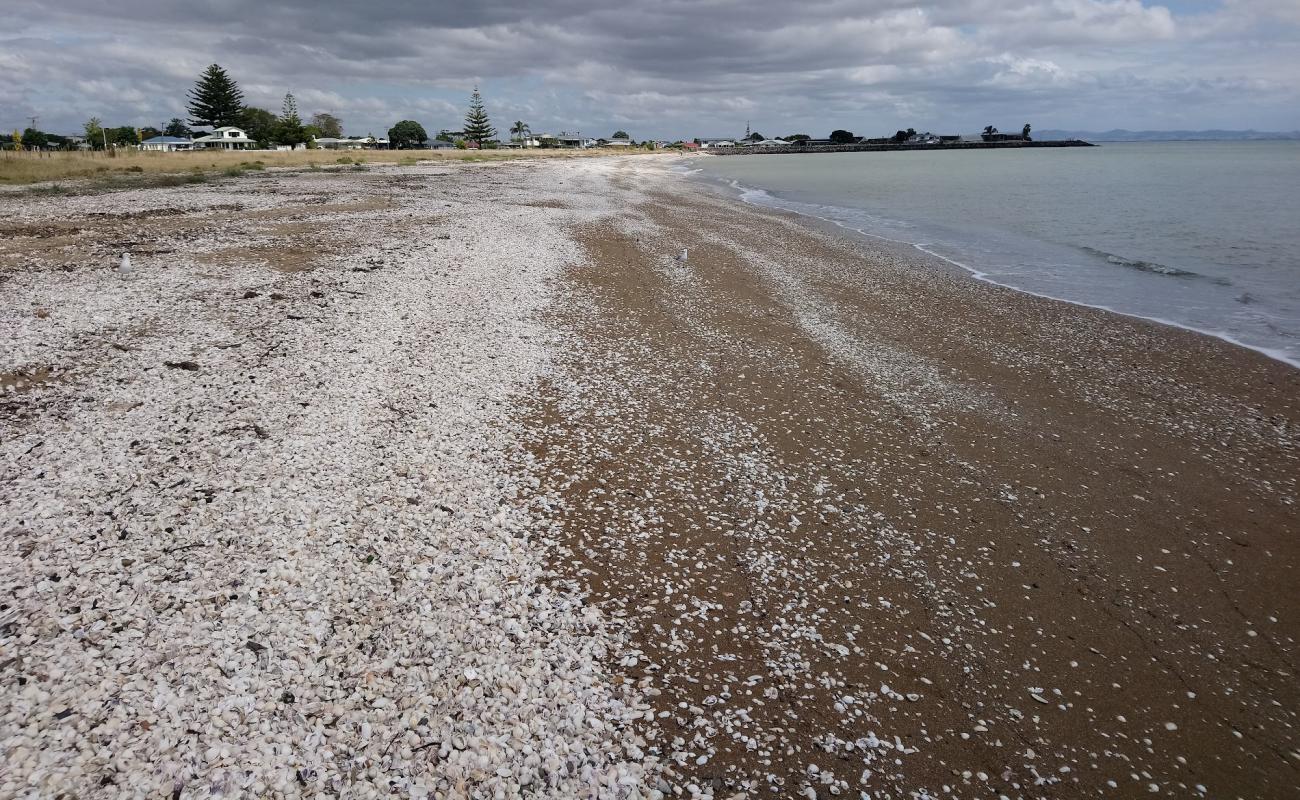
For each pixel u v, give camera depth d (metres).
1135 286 18.44
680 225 27.44
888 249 23.83
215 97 102.38
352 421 8.64
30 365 9.38
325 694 4.68
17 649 4.74
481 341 11.92
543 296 14.99
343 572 5.90
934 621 5.97
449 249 18.91
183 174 40.78
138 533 6.12
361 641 5.17
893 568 6.63
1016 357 12.69
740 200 41.53
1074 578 6.60
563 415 9.41
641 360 11.64
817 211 35.78
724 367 11.52
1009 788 4.51
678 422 9.42
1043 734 4.93
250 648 4.98
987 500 7.86
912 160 114.06
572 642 5.42
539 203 32.44
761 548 6.82
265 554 6.00
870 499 7.78
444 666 5.01
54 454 7.29
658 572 6.36
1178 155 122.31
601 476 7.92
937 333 13.98
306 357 10.50
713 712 4.92
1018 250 23.88
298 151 81.00
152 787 3.92
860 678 5.32
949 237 26.80
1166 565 6.84
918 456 8.80
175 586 5.51
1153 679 5.47
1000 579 6.55
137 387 9.03
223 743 4.24
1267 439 9.57
